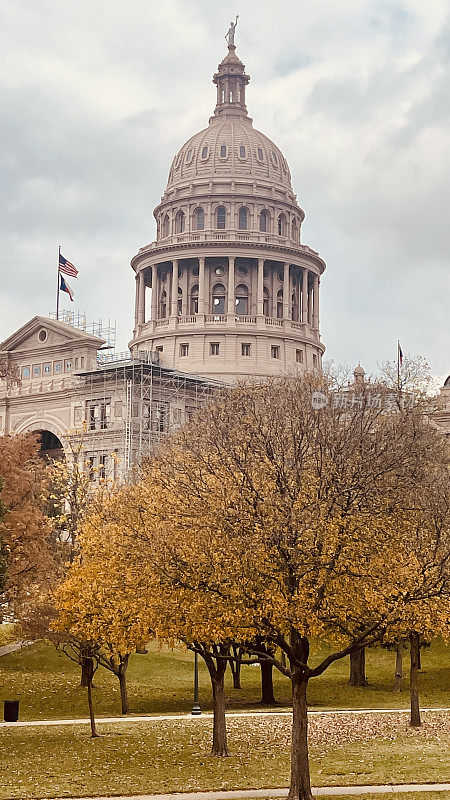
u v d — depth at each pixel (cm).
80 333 13688
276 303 16200
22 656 7525
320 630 3403
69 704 6438
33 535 6169
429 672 7538
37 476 6806
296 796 3306
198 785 3672
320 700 6712
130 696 6675
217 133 16900
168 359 15562
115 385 13012
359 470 3578
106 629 4503
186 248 15850
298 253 16238
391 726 5259
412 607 3353
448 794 3347
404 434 5206
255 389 8069
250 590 3419
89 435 13025
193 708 5991
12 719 5694
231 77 17475
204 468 4094
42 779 3856
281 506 3438
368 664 7988
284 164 17175
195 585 3541
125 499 4897
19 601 6084
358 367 10656
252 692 7019
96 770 4031
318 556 3394
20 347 14512
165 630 3972
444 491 4525
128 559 3994
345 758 4231
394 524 3681
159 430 13075
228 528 3512
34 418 14075
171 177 17075
